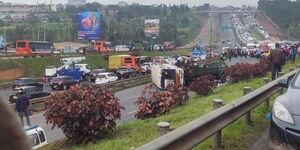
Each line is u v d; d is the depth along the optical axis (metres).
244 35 198.38
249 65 28.14
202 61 65.25
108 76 51.34
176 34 154.00
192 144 5.74
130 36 129.00
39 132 13.73
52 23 153.62
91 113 11.61
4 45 89.94
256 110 10.70
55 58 72.75
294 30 177.25
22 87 38.44
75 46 118.12
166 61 68.06
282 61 18.84
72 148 11.23
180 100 18.48
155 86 42.19
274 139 6.43
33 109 29.03
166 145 4.87
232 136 8.12
